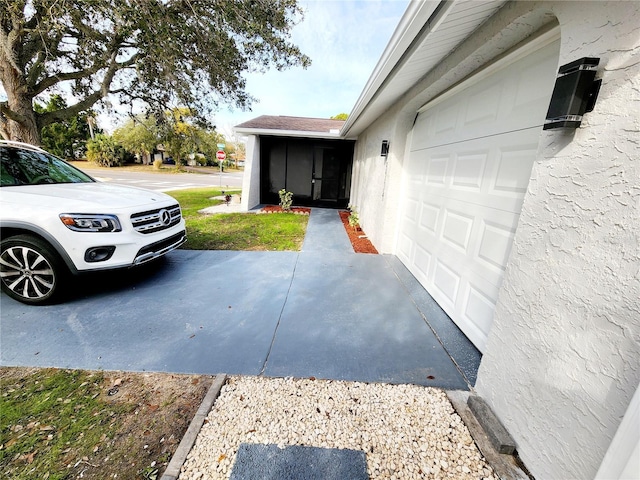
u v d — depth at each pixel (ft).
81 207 9.12
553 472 4.16
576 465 3.82
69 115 22.89
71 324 8.61
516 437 4.90
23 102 19.99
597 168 3.68
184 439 5.00
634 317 3.18
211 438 5.07
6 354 7.20
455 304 9.48
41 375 6.54
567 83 4.02
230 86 26.27
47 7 15.57
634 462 3.10
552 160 4.43
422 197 13.05
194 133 34.06
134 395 6.07
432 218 11.77
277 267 14.19
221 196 42.91
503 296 5.41
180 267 13.80
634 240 3.22
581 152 3.92
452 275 9.80
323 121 42.16
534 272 4.69
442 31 7.23
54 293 9.39
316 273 13.57
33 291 9.60
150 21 17.24
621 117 3.40
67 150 103.45
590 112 3.83
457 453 4.99
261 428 5.32
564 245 4.15
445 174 10.78
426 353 7.82
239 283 12.09
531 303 4.72
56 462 4.64
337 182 37.93
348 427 5.42
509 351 5.19
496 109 7.73
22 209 8.82
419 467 4.74
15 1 15.62
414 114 14.49
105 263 9.49
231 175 115.55
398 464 4.78
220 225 23.35
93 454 4.79
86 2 15.37
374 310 10.18
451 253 9.95
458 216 9.59
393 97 14.25
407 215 15.05
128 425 5.36
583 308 3.80
